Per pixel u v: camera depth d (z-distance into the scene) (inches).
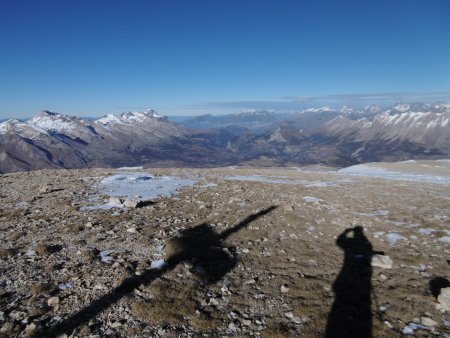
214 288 527.8
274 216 917.2
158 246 666.8
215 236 746.8
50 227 762.8
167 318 438.0
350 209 1029.8
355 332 431.5
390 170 2783.0
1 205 961.5
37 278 522.9
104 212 896.3
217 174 1871.3
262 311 473.1
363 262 654.5
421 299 518.3
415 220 942.4
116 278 529.7
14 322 413.4
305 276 586.2
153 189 1255.5
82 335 396.8
